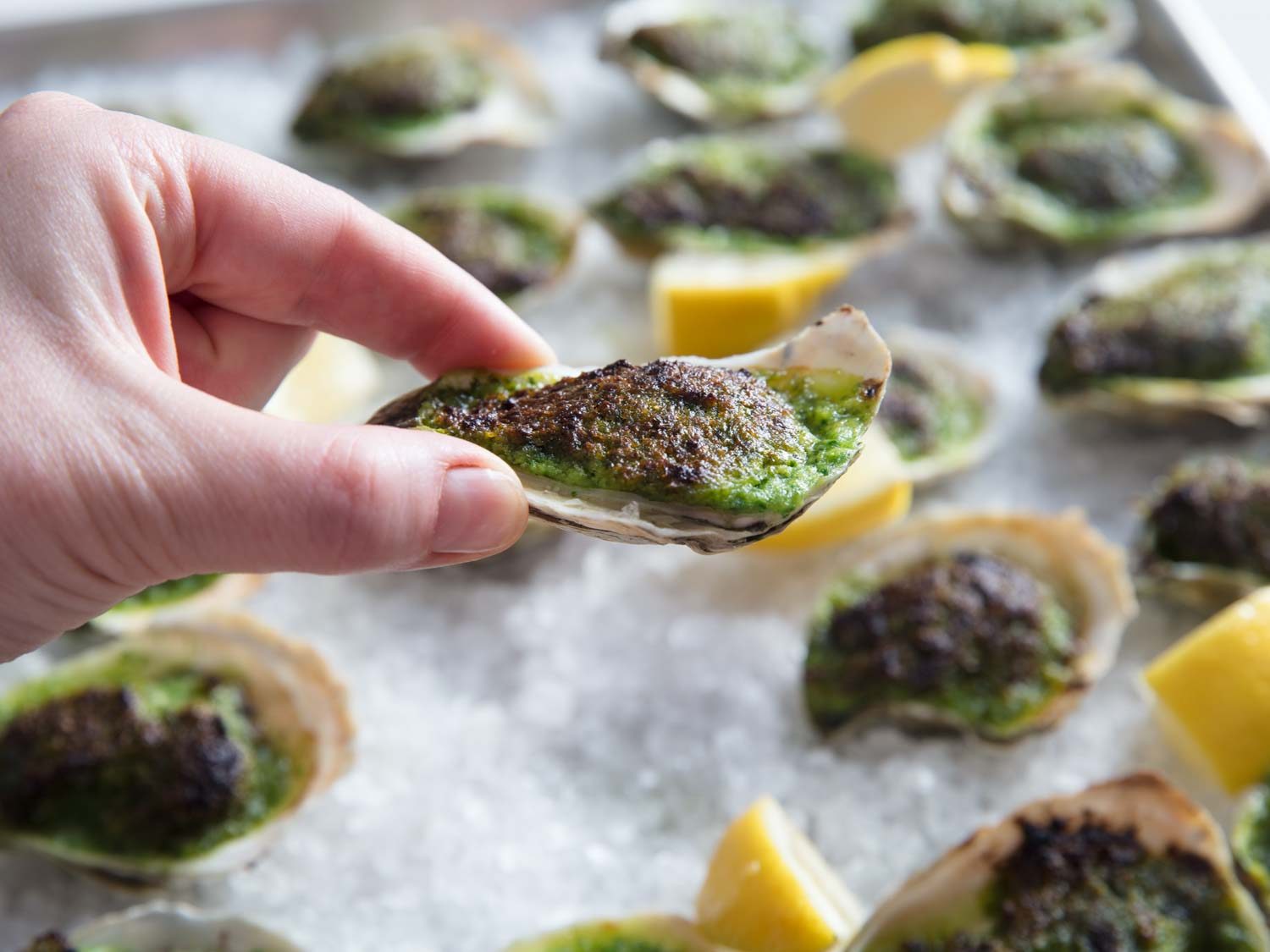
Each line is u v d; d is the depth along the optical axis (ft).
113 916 0.99
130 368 0.81
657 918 0.96
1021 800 1.08
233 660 1.10
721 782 1.10
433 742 1.13
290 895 1.05
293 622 1.20
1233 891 0.96
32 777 1.04
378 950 1.02
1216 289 1.30
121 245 0.85
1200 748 1.05
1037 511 1.25
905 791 1.08
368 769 1.11
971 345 1.39
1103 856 0.96
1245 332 1.26
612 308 1.42
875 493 1.16
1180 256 1.35
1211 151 1.44
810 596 1.20
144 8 1.61
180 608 1.16
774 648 1.17
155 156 0.90
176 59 1.64
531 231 1.42
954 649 1.08
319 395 1.25
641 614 1.20
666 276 1.31
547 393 0.90
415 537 0.82
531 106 1.58
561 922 1.03
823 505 1.16
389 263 0.96
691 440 0.86
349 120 1.51
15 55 1.58
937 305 1.42
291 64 1.66
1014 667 1.08
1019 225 1.40
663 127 1.61
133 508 0.79
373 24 1.67
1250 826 1.01
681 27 1.59
